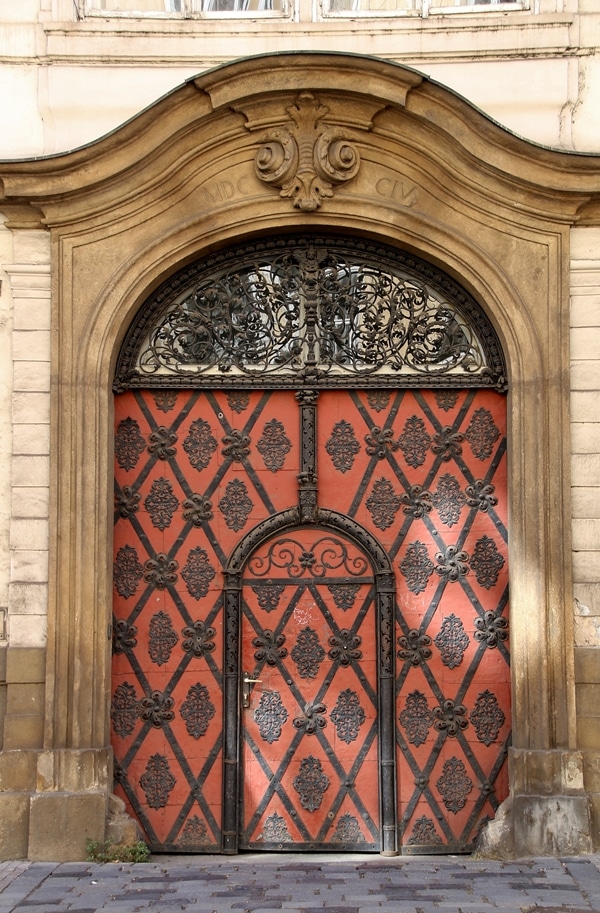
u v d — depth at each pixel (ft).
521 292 23.70
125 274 23.80
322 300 24.66
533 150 23.04
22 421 23.50
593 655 22.98
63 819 22.43
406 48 24.30
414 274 24.61
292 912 18.84
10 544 23.27
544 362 23.54
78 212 23.68
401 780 23.73
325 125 23.80
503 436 24.36
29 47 24.38
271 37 24.31
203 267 24.59
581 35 24.21
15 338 23.68
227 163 23.95
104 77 24.32
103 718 23.00
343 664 24.02
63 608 23.03
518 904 19.21
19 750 22.79
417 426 24.48
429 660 23.99
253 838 23.66
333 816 23.67
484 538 24.21
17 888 20.34
